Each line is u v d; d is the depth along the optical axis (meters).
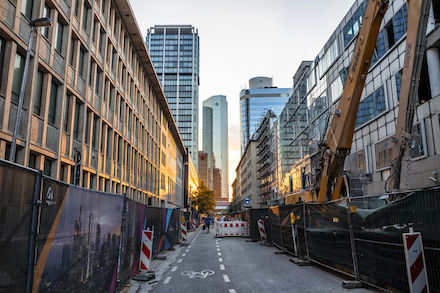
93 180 19.88
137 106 31.31
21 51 12.39
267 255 15.56
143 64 33.19
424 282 6.31
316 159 13.74
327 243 10.62
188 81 162.00
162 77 162.12
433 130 15.58
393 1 19.91
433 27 15.86
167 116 49.72
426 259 6.34
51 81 14.94
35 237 4.10
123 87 26.50
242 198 133.50
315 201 13.64
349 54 26.66
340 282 9.22
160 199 44.31
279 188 60.03
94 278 6.32
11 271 3.59
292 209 14.51
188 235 33.81
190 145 155.75
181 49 165.38
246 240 24.17
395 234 7.13
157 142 41.88
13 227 3.64
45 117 13.89
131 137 28.33
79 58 17.95
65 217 5.05
